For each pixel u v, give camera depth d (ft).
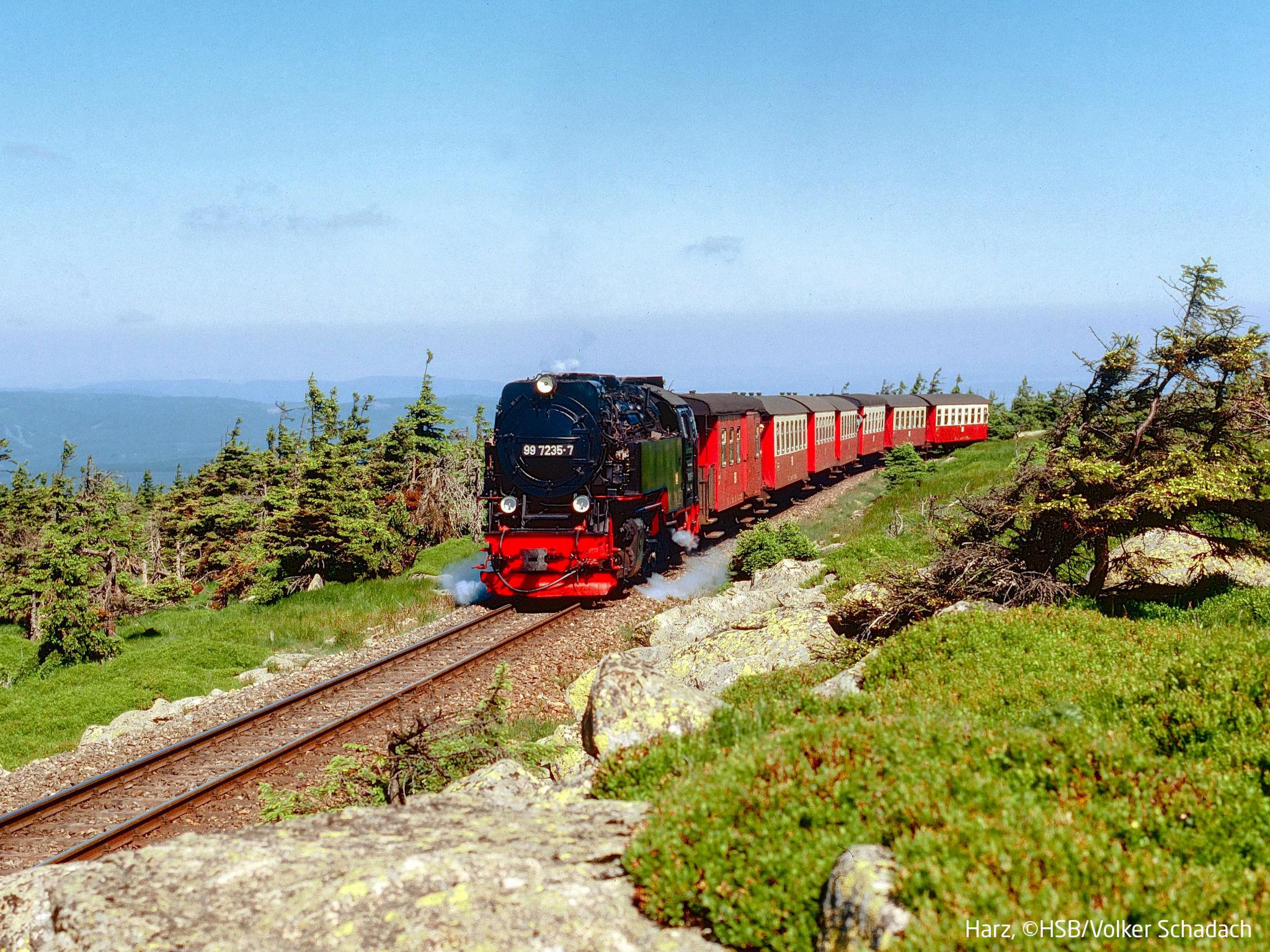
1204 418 43.70
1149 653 30.22
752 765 18.10
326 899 15.16
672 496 76.02
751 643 48.70
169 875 16.80
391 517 107.86
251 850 17.65
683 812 16.87
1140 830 15.72
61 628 74.33
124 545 107.86
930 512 53.11
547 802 21.99
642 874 15.79
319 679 49.42
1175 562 47.83
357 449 121.70
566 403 64.13
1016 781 17.38
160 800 33.76
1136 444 43.50
